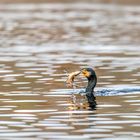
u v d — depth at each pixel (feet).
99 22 162.50
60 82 71.97
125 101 60.80
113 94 64.80
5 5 226.17
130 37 126.00
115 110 56.65
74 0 243.60
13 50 104.99
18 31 140.05
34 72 79.77
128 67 84.58
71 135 47.85
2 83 71.46
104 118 53.42
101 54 99.50
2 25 155.12
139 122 51.83
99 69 83.05
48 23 159.84
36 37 127.24
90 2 237.45
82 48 107.76
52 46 111.04
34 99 61.93
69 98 62.64
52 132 48.83
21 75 77.30
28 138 47.01
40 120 52.85
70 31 139.44
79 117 53.98
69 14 189.16
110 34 132.16
